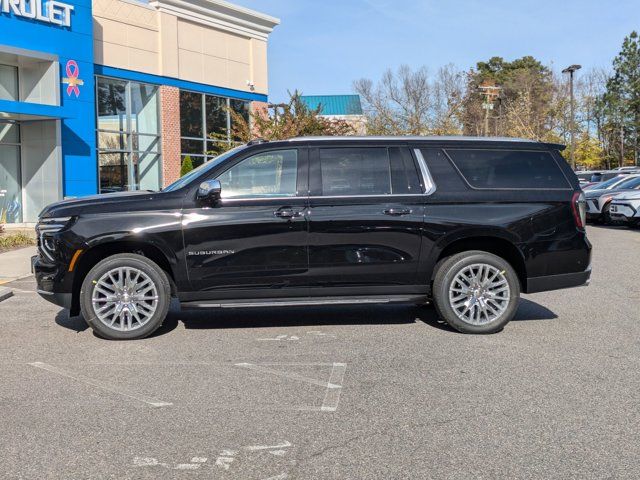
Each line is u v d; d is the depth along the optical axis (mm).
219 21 27062
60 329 7176
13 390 5016
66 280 6555
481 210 6820
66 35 20250
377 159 6883
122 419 4387
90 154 21188
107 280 6637
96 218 6543
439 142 6992
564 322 7445
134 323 6684
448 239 6781
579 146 59094
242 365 5691
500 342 6484
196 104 26453
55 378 5328
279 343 6484
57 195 19672
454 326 6863
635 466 3639
